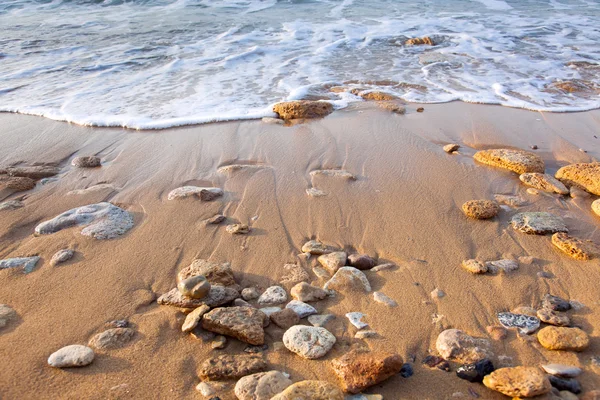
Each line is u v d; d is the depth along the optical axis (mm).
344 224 3926
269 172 4801
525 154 4906
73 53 8945
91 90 7199
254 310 2834
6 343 2668
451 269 3348
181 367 2545
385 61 8758
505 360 2572
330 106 6551
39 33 10250
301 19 11648
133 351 2639
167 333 2773
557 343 2604
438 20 11539
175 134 5770
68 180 4660
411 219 3979
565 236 3584
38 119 6203
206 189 4359
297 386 2252
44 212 4074
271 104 6699
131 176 4754
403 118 6230
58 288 3139
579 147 5391
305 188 4492
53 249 3547
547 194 4367
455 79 7766
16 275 3254
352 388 2357
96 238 3666
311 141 5543
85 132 5832
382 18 11797
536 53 9039
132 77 7793
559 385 2344
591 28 10695
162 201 4270
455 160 5066
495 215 3990
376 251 3586
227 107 6582
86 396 2355
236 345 2693
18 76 7754
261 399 2266
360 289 3131
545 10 12586
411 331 2797
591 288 3109
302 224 3926
